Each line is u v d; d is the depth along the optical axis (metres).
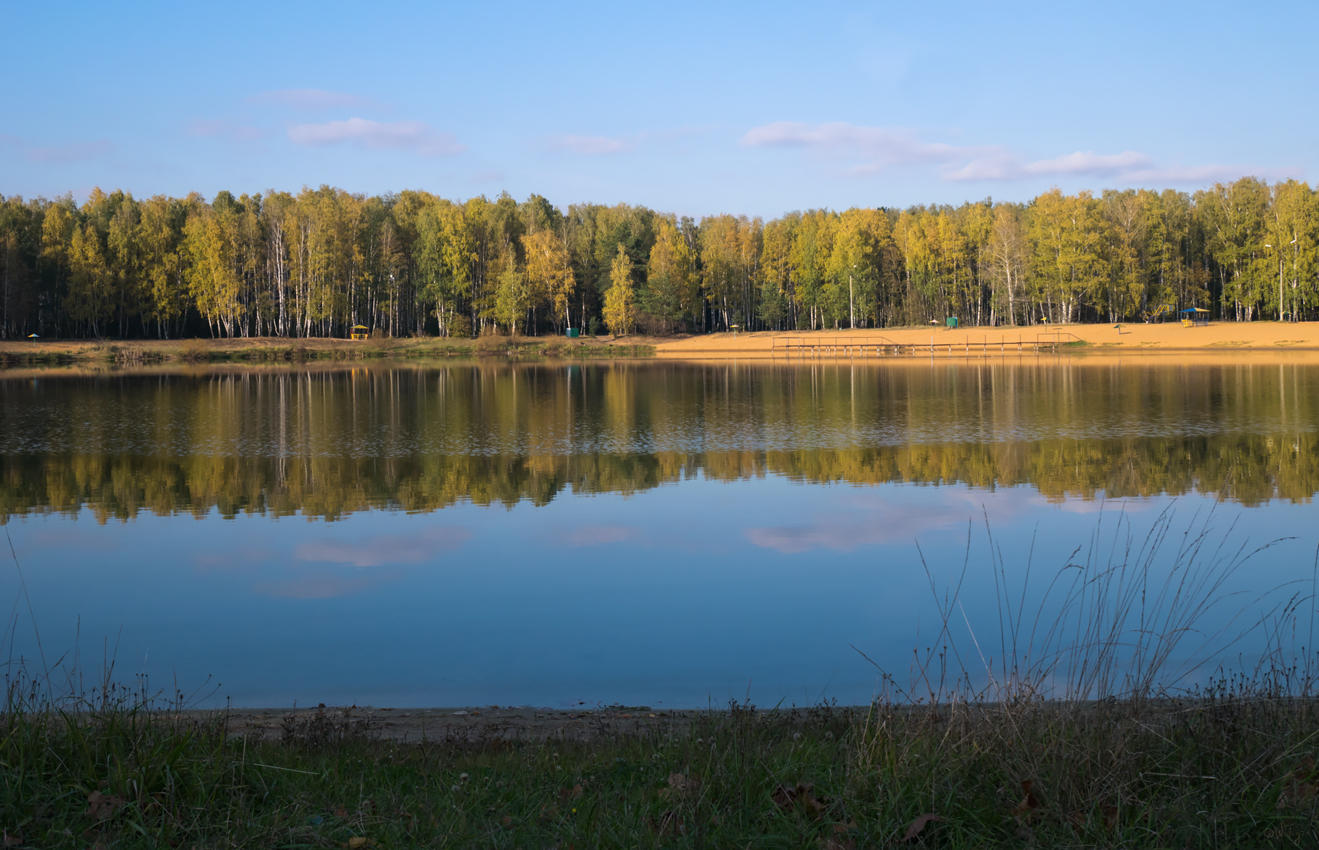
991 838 4.54
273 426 34.44
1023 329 88.56
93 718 5.83
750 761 5.44
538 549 16.17
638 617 12.25
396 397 46.44
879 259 110.31
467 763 6.25
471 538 17.06
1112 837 4.51
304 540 17.02
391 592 13.60
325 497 21.16
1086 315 105.25
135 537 17.31
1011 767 5.08
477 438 31.02
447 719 8.48
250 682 10.00
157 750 5.27
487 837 4.68
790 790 5.06
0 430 33.12
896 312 108.88
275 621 12.25
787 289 115.44
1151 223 91.38
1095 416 34.19
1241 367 56.62
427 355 89.00
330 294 91.12
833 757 5.62
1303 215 84.88
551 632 11.66
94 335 92.31
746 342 95.31
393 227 101.62
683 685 9.75
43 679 9.93
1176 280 94.44
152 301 91.31
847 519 18.11
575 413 38.66
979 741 5.27
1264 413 33.88
